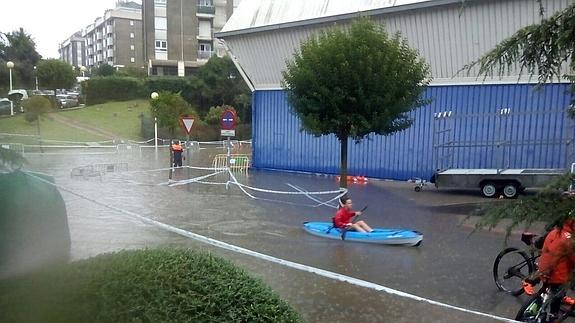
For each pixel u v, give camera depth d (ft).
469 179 52.54
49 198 12.04
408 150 64.03
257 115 79.66
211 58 181.06
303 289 23.85
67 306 10.87
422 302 22.36
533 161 55.47
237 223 40.45
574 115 11.11
